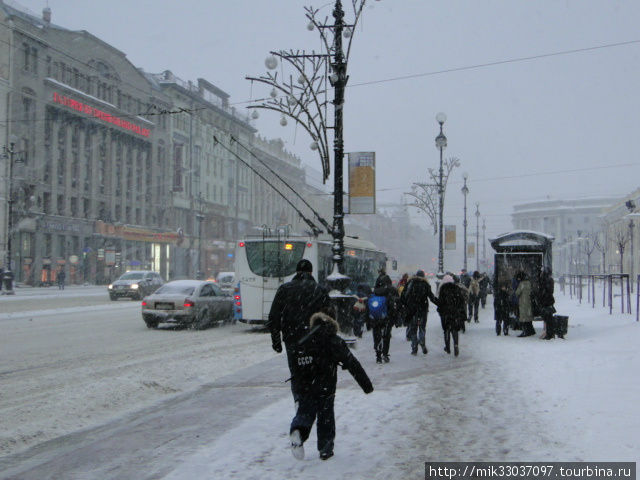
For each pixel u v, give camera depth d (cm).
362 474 503
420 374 1023
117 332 1833
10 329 1858
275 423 689
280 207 10281
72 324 2070
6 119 5041
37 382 970
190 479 495
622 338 1363
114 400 845
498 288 1833
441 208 3356
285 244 1962
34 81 5334
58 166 5709
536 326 1942
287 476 499
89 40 6088
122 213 6619
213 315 2092
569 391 813
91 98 5984
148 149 7100
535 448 562
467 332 1764
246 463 536
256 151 9356
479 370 1045
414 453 562
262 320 1944
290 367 569
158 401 849
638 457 519
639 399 743
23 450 609
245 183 9138
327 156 1638
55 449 608
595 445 558
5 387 927
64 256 5759
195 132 7838
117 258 6494
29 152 5303
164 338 1689
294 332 584
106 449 591
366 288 1627
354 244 2342
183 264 7681
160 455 568
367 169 1584
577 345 1333
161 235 7106
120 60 6525
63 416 750
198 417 727
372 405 775
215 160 8331
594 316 2127
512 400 779
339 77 1539
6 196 5019
